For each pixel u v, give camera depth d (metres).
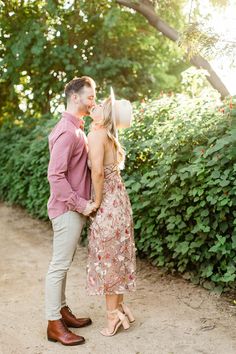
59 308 3.33
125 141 5.02
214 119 4.16
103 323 3.63
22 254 5.86
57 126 3.25
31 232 7.13
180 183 4.33
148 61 11.20
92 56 10.83
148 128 4.92
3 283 4.70
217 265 4.21
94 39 10.70
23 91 11.52
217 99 4.67
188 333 3.40
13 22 10.90
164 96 5.29
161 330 3.46
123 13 10.54
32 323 3.66
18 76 10.98
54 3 9.98
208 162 3.83
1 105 12.42
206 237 4.12
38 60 10.36
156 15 8.66
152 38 10.94
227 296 4.01
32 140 8.58
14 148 9.04
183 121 4.40
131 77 10.96
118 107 3.29
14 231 7.27
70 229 3.23
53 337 3.31
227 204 3.87
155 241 4.66
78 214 3.26
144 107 5.29
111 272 3.26
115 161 3.32
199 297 4.04
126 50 11.00
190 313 3.75
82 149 3.26
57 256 3.28
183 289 4.25
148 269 4.84
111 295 3.35
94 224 3.28
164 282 4.46
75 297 4.22
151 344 3.25
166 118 4.94
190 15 7.56
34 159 7.44
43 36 10.09
